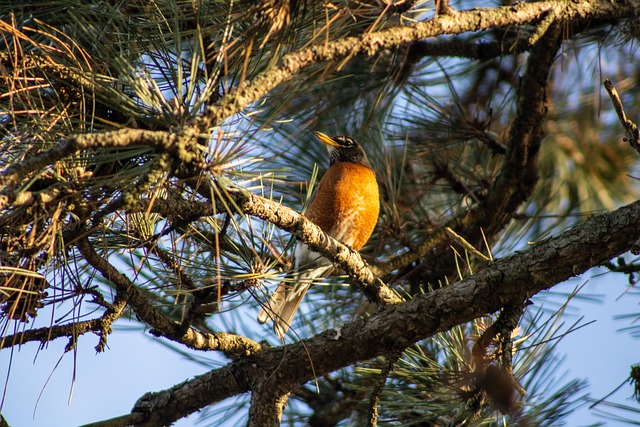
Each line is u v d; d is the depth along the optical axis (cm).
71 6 593
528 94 896
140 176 490
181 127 474
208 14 572
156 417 729
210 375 741
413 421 663
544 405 617
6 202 439
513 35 947
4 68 507
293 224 648
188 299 765
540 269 614
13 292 512
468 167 1045
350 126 1055
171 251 629
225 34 521
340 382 889
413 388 679
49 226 491
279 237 843
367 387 733
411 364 684
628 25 869
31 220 483
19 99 515
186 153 464
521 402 621
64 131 514
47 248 504
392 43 557
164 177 487
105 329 591
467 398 614
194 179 510
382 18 620
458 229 965
